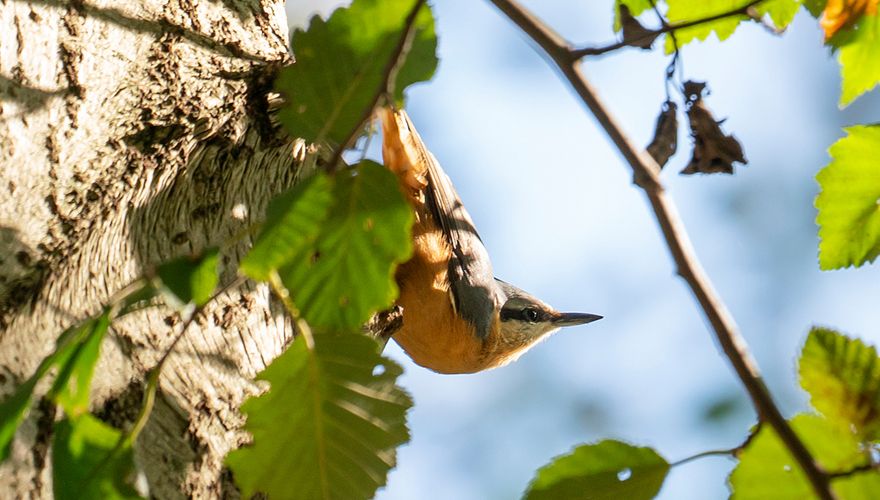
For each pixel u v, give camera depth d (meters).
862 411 4.23
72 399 3.92
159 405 5.38
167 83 5.88
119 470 3.99
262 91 6.52
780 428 3.54
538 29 4.20
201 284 3.87
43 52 5.36
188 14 6.17
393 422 4.68
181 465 5.35
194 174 6.34
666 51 6.05
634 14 5.98
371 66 4.32
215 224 6.40
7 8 5.30
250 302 6.10
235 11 6.46
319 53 4.32
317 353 4.56
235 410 5.66
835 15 5.64
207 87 6.09
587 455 4.16
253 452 4.70
